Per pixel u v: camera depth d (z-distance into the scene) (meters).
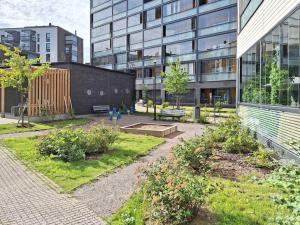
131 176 7.15
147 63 51.25
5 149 9.97
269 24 9.87
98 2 62.22
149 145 11.16
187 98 43.97
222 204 5.14
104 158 8.92
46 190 6.11
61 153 8.72
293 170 4.38
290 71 7.93
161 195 4.43
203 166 7.02
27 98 18.09
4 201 5.50
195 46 42.44
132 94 30.94
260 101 11.12
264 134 10.41
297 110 7.36
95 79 25.05
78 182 6.62
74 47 94.00
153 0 49.34
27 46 85.56
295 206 3.71
